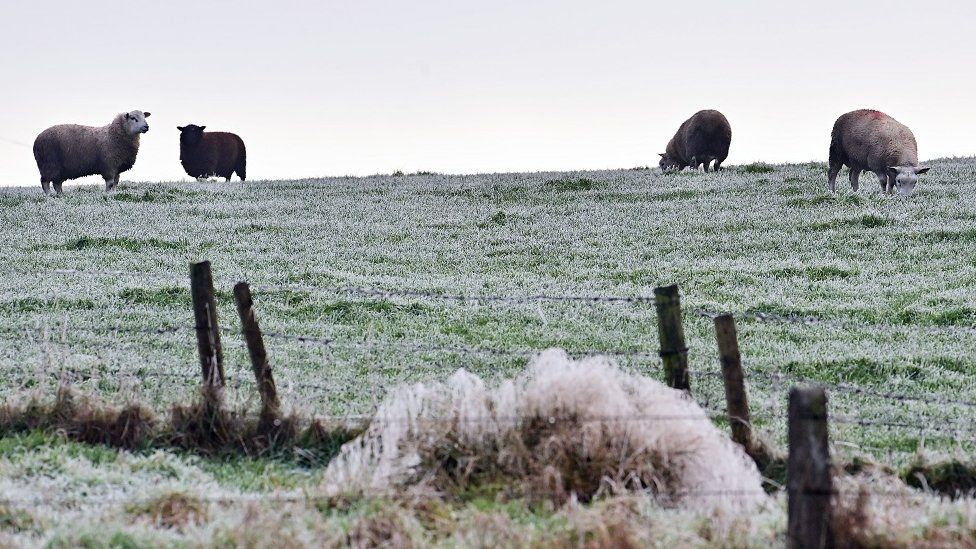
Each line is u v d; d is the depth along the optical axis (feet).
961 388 59.16
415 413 34.91
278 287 88.53
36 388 43.04
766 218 131.23
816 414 24.26
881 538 25.23
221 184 195.93
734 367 38.22
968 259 103.24
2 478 33.88
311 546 26.13
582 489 31.27
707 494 29.94
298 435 39.99
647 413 33.88
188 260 108.68
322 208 154.40
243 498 31.17
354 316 79.82
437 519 28.37
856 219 124.77
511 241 124.06
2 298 82.02
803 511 24.27
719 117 204.74
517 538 26.30
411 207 154.81
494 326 76.54
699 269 102.68
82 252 112.37
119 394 44.11
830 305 83.97
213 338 41.88
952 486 36.17
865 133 149.69
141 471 35.86
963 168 183.21
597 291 92.68
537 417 33.50
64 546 26.58
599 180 179.73
